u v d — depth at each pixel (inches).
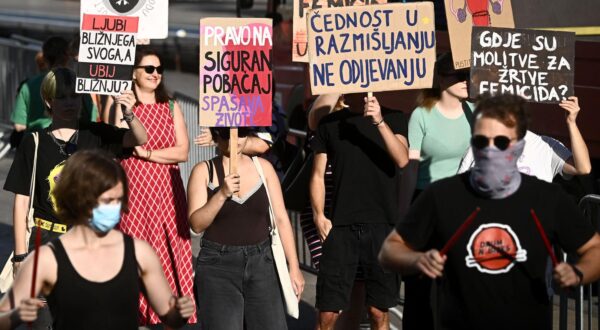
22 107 831.1
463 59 593.3
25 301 361.1
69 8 3535.9
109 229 380.5
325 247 584.1
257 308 549.6
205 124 563.2
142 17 643.5
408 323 559.8
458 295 398.0
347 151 575.8
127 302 384.5
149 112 641.0
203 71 565.3
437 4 925.2
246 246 544.4
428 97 590.2
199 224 538.6
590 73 781.3
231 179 528.4
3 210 1071.6
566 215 395.9
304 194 626.8
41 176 563.2
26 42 1485.0
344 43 583.2
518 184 391.5
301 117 1253.7
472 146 389.1
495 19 632.4
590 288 604.4
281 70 1298.0
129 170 634.8
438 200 397.4
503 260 390.6
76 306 378.0
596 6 828.6
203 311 547.5
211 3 3572.8
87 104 729.0
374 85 582.9
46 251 378.0
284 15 1298.0
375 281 578.9
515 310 393.4
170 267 642.8
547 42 565.0
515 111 384.5
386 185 577.3
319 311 590.9
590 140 784.9
